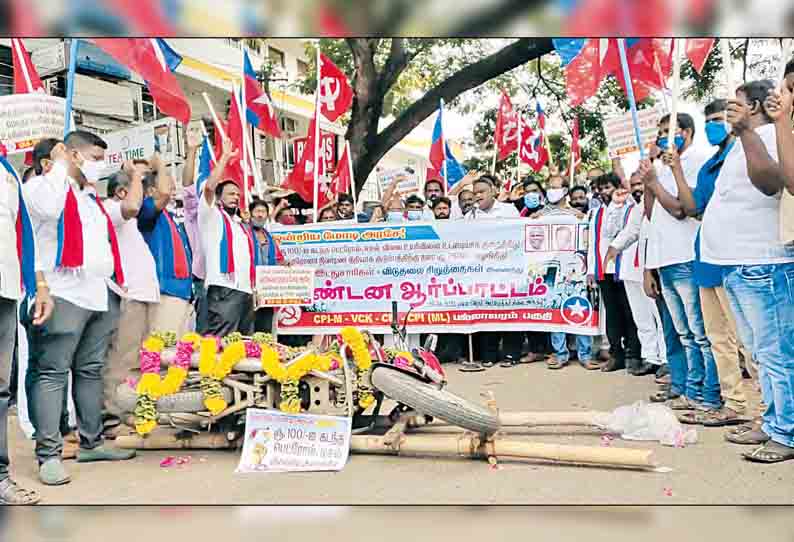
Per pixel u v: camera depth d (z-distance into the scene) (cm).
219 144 827
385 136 1301
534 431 456
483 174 880
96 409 421
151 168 518
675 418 425
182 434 441
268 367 398
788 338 371
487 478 362
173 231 534
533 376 663
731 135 431
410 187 1005
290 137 2006
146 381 410
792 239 353
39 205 367
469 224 730
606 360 742
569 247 712
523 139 1155
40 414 378
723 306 446
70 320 378
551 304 718
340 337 437
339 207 895
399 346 531
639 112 596
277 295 627
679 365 525
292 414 397
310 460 389
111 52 563
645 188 516
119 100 1351
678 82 465
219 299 581
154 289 493
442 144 1026
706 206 429
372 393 416
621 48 546
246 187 693
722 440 419
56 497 350
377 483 359
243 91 737
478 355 773
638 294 628
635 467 367
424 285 739
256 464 390
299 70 1966
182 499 342
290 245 756
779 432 378
